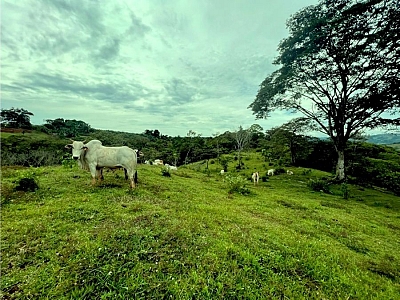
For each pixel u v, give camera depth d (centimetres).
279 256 572
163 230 636
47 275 434
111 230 604
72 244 533
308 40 2188
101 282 423
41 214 710
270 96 2627
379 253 777
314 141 4422
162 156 6612
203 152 6906
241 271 496
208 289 436
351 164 3678
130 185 1166
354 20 1900
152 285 429
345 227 1051
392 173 3178
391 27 1650
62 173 1374
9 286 404
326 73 2292
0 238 550
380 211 1666
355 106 2239
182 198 1116
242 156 6028
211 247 574
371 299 473
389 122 2191
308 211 1270
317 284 502
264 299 425
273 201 1452
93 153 1068
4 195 862
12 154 3566
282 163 4712
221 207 1029
